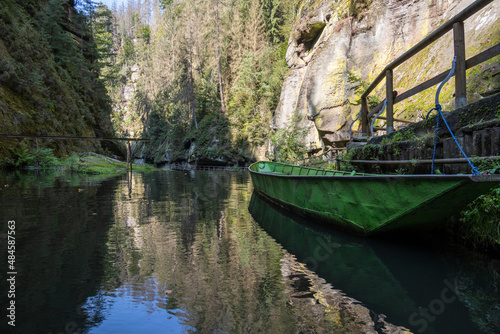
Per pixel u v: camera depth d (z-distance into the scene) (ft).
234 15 127.13
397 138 15.31
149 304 6.47
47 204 17.58
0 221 13.37
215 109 132.67
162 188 28.27
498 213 9.45
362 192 11.38
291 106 80.74
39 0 82.33
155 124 179.01
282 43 104.37
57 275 7.89
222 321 5.84
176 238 11.55
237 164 105.91
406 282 7.83
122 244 10.62
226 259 9.39
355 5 58.13
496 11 29.53
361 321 5.94
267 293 7.11
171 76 176.96
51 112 61.21
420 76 38.40
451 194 8.75
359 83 53.21
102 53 117.29
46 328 5.50
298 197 15.98
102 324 5.67
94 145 78.74
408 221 10.55
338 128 57.41
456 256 9.73
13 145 47.78
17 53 56.44
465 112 11.16
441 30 12.20
